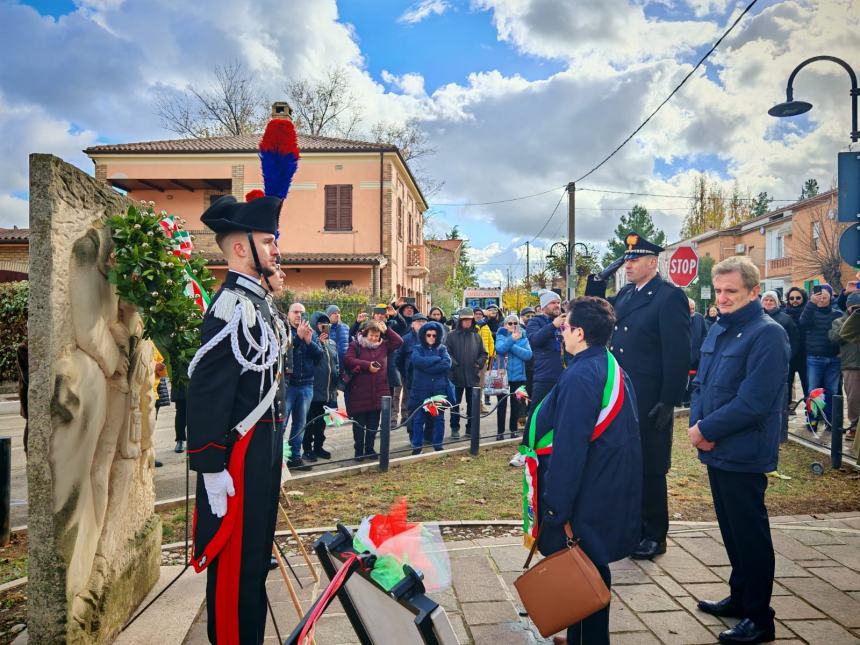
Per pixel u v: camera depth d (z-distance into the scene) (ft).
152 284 9.67
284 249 76.02
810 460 22.33
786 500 17.84
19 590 12.12
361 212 75.56
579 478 8.21
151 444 12.25
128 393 10.38
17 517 17.84
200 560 7.91
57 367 8.25
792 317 30.66
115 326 9.84
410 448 26.17
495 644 9.88
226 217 8.64
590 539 8.35
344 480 20.88
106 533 9.89
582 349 8.99
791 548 13.78
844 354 24.88
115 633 9.98
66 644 8.36
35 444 8.20
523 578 7.90
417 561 5.15
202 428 7.63
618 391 8.67
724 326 10.75
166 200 78.64
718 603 10.85
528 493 9.24
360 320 33.40
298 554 14.10
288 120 9.21
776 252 107.55
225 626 7.91
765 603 9.78
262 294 8.53
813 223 93.45
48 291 8.13
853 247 15.85
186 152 72.59
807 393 28.55
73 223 8.64
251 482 8.02
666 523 13.58
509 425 30.42
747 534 9.86
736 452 9.78
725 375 10.25
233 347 7.75
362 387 24.02
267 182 9.09
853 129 17.26
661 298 13.47
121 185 77.30
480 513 16.78
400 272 85.81
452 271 168.96
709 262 108.17
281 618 10.96
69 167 8.54
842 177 15.89
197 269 11.67
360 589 5.29
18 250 70.85
